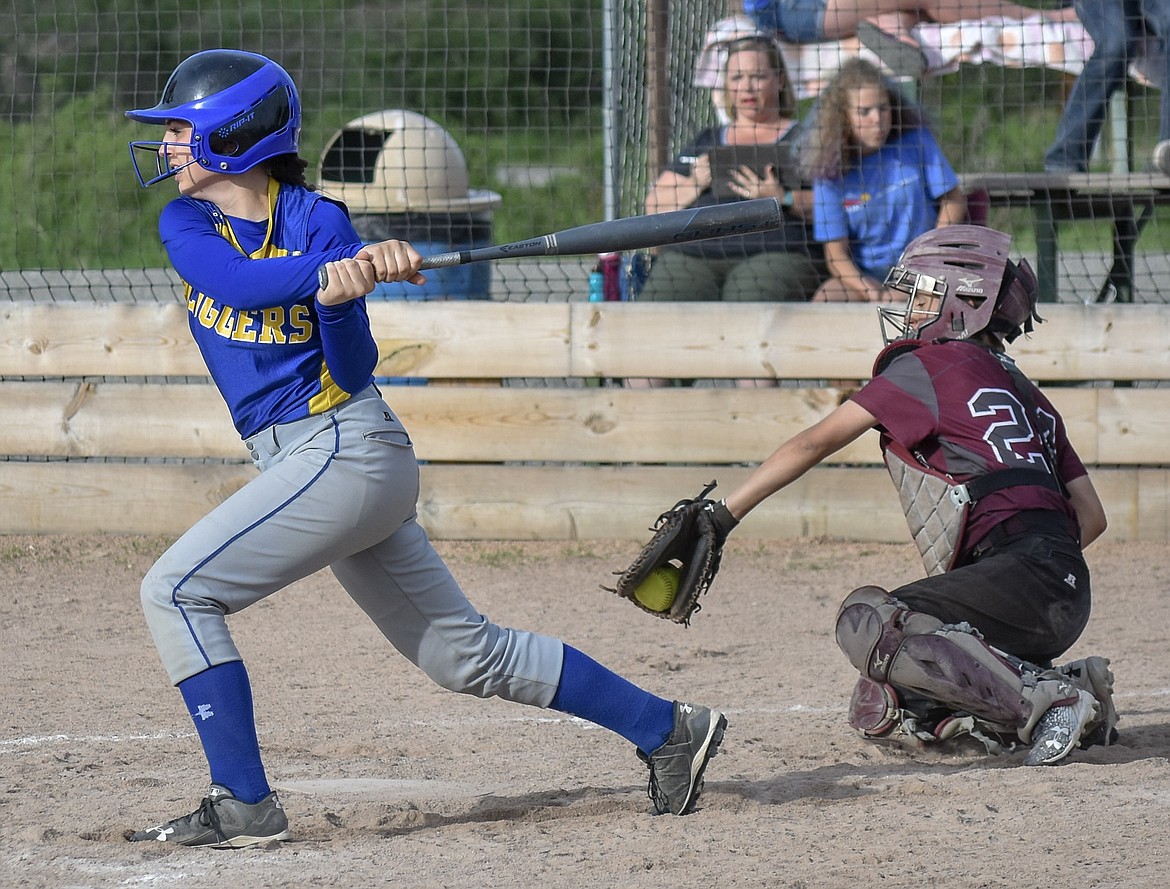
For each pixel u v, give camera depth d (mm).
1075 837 11320
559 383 32594
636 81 33531
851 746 15305
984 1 34594
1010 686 13758
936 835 11531
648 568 13828
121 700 17719
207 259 10898
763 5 35000
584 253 11664
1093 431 26609
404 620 11930
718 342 26766
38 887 10625
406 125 30062
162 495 26953
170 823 11648
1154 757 14281
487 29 31562
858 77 27922
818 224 28312
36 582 24125
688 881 10469
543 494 27062
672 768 12281
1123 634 20953
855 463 27188
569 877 10617
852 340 26547
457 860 11102
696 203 28984
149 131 47125
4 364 27094
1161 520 26625
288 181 11812
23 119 32156
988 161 37656
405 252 10742
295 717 17047
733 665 19531
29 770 14523
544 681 12031
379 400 11547
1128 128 31500
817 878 10469
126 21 37250
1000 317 14992
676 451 26797
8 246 43969
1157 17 29203
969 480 14273
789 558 25938
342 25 32000
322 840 11797
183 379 31156
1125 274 31109
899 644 13891
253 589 11336
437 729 16500
